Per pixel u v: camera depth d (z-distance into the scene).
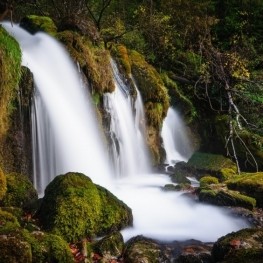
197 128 13.73
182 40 15.53
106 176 9.32
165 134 12.69
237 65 13.88
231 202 7.41
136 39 14.41
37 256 4.38
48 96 8.26
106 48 12.02
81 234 5.46
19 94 7.31
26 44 9.57
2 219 5.03
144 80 12.09
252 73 14.66
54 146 8.09
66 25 11.05
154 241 5.77
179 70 14.95
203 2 16.86
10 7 11.98
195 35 15.41
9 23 11.55
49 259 4.45
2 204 5.89
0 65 6.58
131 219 6.33
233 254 4.61
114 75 11.15
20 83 7.38
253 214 7.07
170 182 9.62
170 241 5.88
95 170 8.92
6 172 6.81
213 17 15.99
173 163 11.95
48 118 8.06
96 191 5.98
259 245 4.96
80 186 5.88
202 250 5.54
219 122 13.09
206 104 14.36
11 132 7.03
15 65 7.12
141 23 14.61
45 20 11.24
